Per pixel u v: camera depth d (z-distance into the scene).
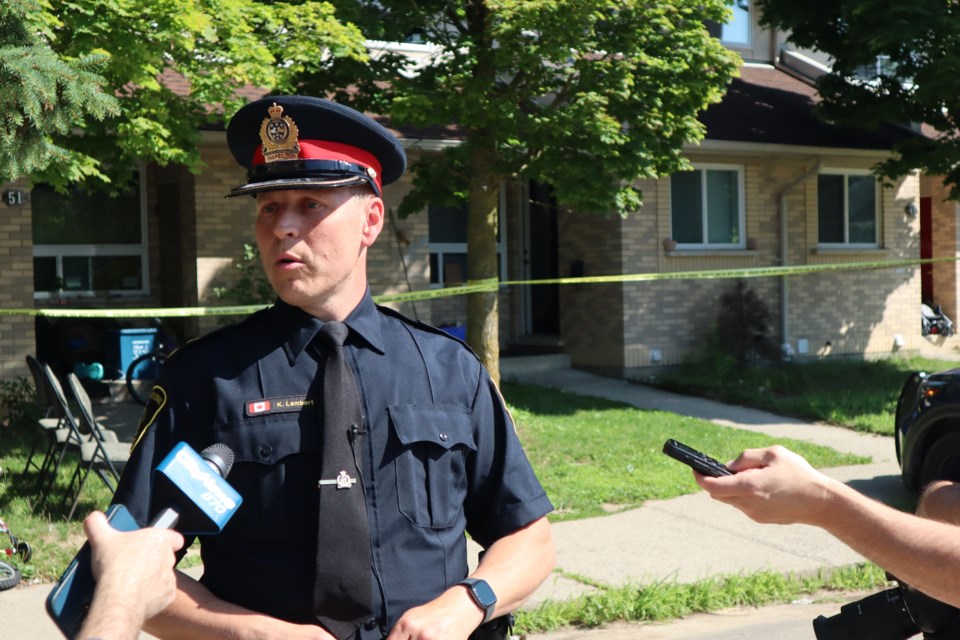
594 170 9.10
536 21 8.12
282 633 1.94
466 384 2.28
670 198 13.97
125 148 7.51
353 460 2.06
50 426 7.65
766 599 5.79
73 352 11.80
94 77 5.86
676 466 8.72
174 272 12.27
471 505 2.31
